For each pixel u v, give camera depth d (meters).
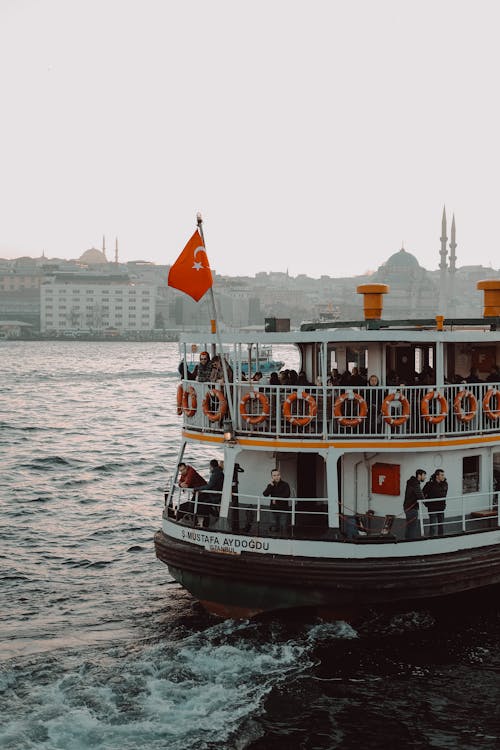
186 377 24.67
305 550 20.89
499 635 21.67
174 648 20.81
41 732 17.14
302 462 24.27
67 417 84.50
